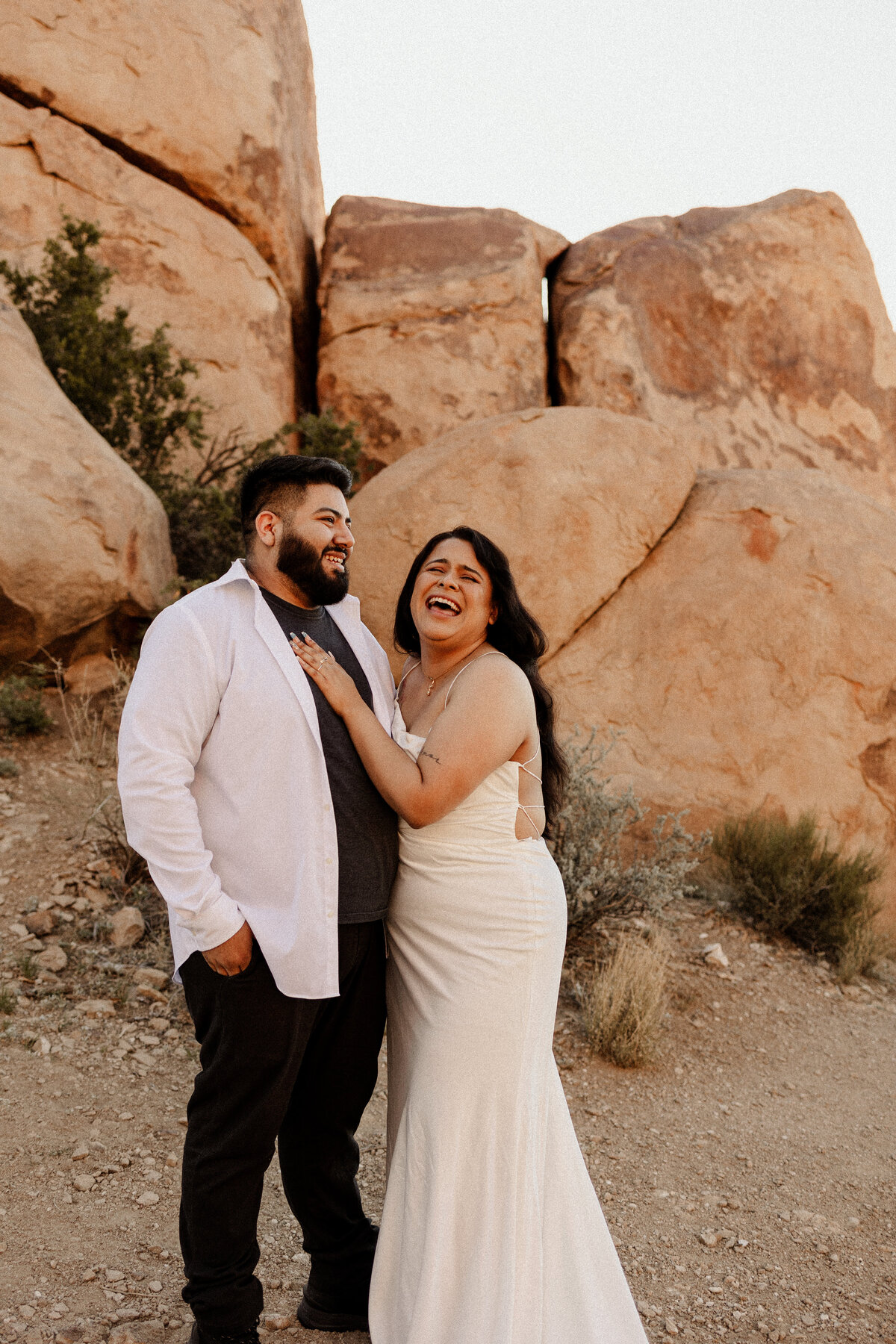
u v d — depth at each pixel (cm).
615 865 543
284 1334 263
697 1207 343
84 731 644
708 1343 276
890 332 1272
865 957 568
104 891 492
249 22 1105
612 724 697
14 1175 306
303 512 248
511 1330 225
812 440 1182
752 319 1202
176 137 1023
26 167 930
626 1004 453
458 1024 241
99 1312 256
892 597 708
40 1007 403
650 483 756
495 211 1204
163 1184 315
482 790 254
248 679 233
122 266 957
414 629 299
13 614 636
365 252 1160
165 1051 391
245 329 1025
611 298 1156
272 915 227
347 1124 257
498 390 1089
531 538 729
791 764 670
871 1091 443
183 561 825
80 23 977
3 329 720
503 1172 238
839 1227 339
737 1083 437
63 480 662
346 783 241
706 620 715
